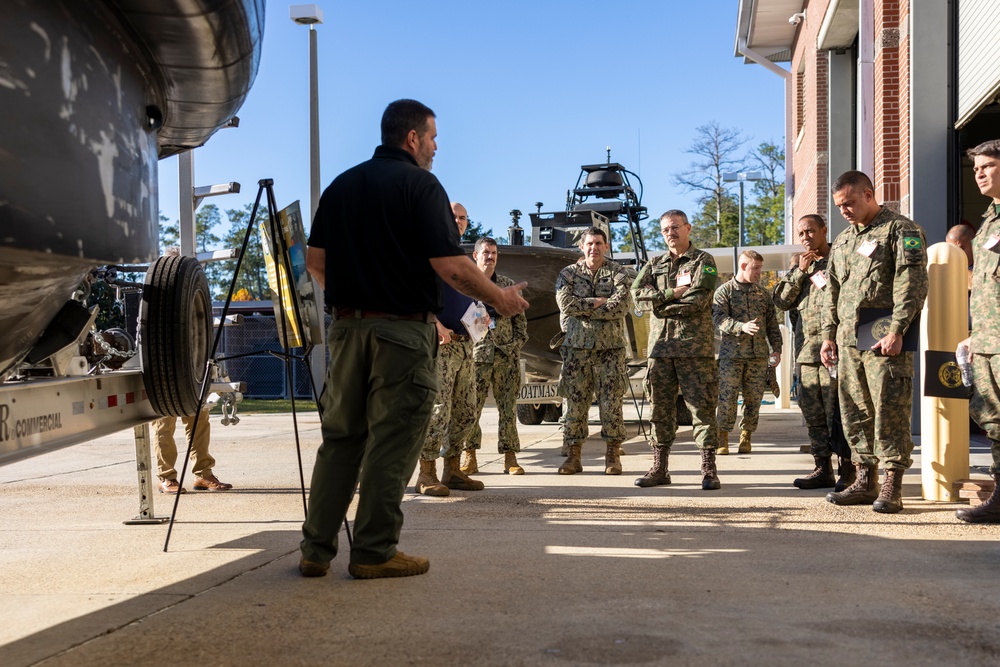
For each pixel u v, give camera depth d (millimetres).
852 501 5566
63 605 3395
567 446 7430
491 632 2902
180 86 3438
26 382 3297
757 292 8562
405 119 3914
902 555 4062
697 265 6348
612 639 2811
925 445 5789
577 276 7273
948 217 9273
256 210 4684
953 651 2678
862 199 5418
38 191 2453
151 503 5277
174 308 4410
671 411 6609
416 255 3691
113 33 2846
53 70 2508
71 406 3652
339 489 3783
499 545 4363
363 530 3725
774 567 3832
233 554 4281
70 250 2600
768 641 2781
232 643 2844
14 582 3797
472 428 6988
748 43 20266
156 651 2787
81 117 2643
